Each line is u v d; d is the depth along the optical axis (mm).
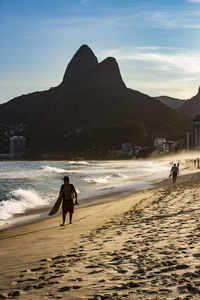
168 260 4871
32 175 44125
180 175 40719
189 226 8094
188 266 4414
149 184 28875
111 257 5543
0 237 9570
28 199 18406
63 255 6152
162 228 8234
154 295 3408
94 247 6633
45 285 4184
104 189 25000
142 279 4059
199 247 5598
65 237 8516
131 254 5621
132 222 9922
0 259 6426
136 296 3422
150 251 5711
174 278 3951
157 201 15461
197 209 11305
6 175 43781
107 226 9742
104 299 3426
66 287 3957
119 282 4023
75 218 12539
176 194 17984
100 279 4234
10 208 15453
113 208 14539
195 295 3293
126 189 24844
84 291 3770
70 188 11234
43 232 9867
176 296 3320
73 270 4867
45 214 14320
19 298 3742
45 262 5730
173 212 11219
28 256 6473
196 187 21438
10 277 4898
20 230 10664
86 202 18109
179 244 6055
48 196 20484
